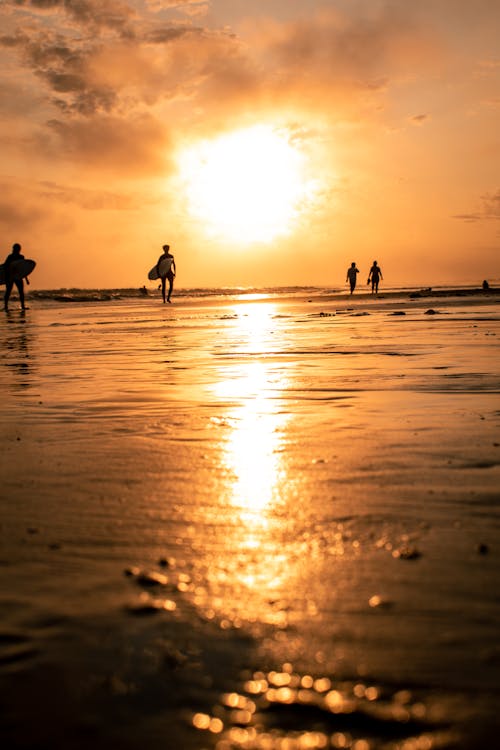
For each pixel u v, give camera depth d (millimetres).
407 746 1259
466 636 1653
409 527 2443
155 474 3227
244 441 3918
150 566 2117
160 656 1574
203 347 10273
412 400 5230
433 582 1974
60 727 1326
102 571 2078
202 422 4520
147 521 2551
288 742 1277
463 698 1399
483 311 19250
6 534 2410
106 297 39656
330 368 7336
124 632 1687
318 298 36531
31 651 1598
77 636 1668
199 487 3000
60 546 2291
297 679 1478
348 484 3004
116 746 1272
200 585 1975
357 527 2457
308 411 4852
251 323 16453
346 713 1359
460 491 2861
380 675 1487
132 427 4383
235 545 2299
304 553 2221
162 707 1384
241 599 1879
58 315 22656
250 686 1452
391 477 3096
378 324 14930
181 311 24656
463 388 5773
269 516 2596
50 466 3393
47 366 8055
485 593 1895
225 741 1281
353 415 4660
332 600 1866
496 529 2406
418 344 9875
